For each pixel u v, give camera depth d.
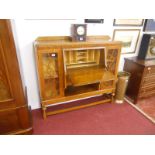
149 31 2.61
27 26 1.78
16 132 1.69
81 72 1.93
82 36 1.88
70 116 2.15
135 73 2.42
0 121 1.57
